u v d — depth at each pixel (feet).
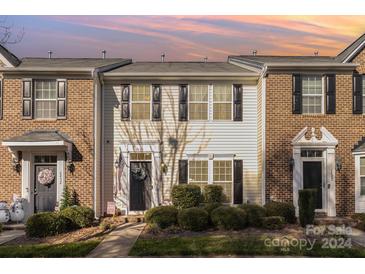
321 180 61.82
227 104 66.49
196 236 47.73
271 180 60.95
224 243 43.70
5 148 61.41
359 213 59.41
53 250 41.88
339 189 61.26
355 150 61.36
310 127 61.67
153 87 66.03
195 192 60.80
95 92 62.34
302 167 61.72
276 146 61.31
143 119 65.98
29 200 61.00
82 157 61.36
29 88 61.98
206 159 65.77
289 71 61.82
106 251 42.19
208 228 51.34
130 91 66.03
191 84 66.39
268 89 61.77
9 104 61.93
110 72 65.31
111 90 66.08
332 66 61.57
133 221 58.49
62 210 55.16
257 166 65.82
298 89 61.77
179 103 66.08
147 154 65.77
